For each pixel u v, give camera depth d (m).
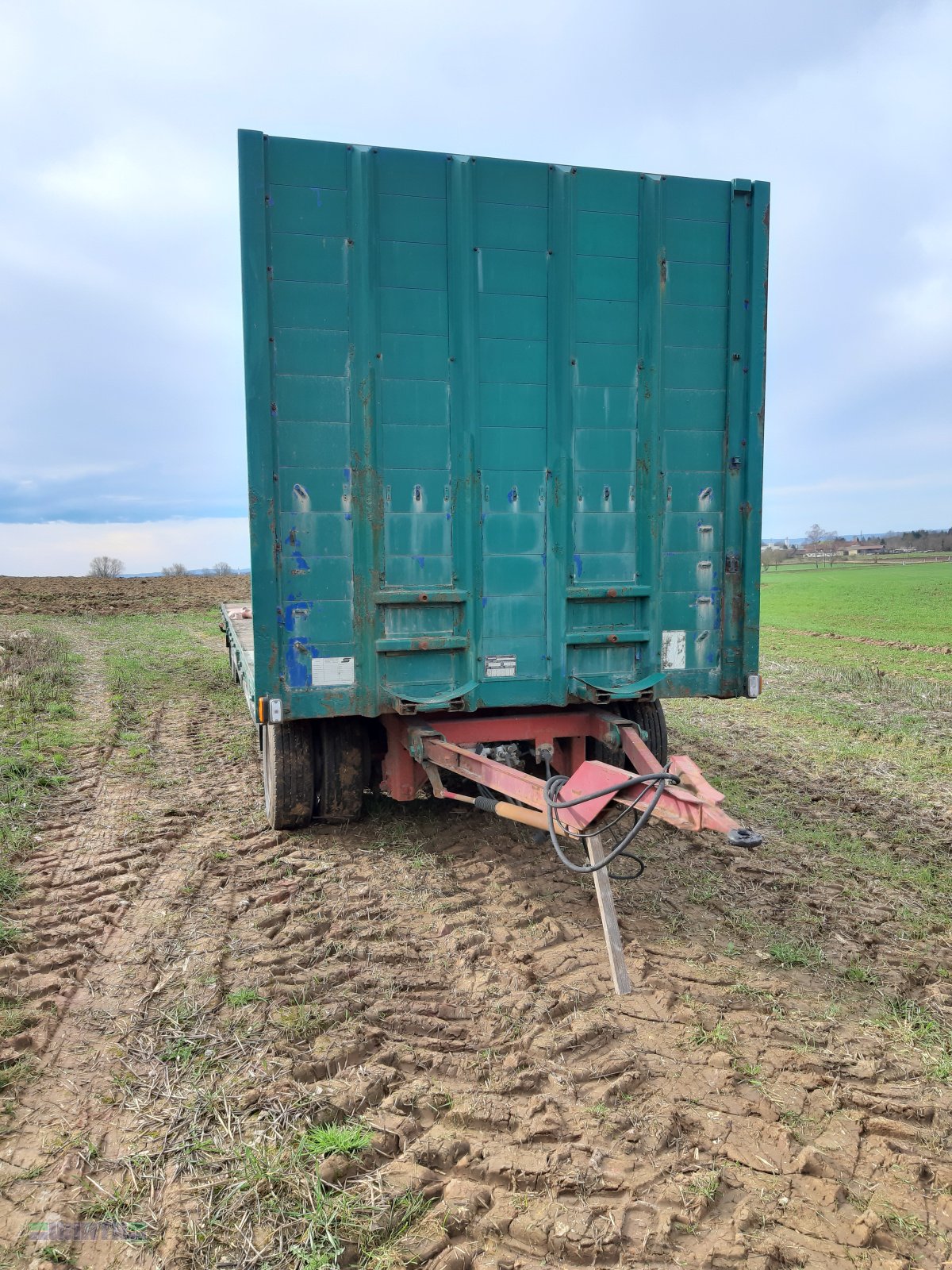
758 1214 2.65
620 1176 2.78
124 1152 2.84
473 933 4.50
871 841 6.12
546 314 5.22
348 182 4.86
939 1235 2.60
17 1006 3.74
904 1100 3.22
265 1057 3.35
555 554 5.32
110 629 21.09
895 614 25.09
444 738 5.28
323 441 4.97
